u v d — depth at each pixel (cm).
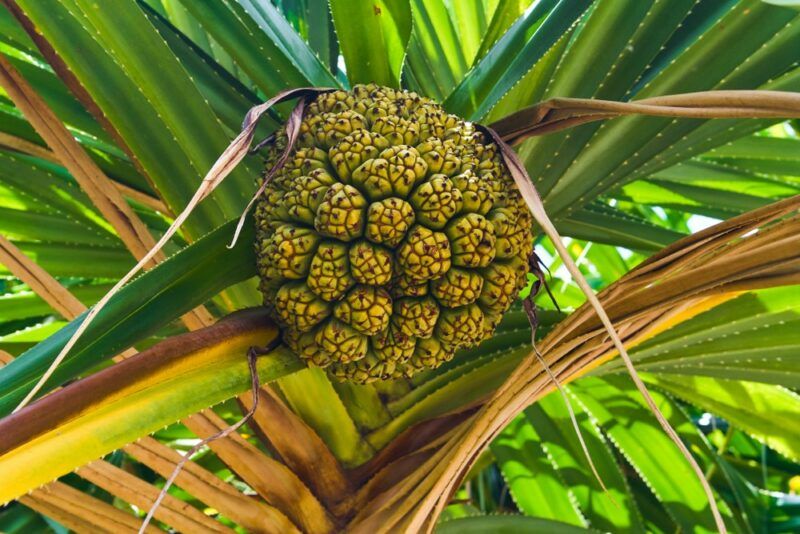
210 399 83
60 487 101
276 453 105
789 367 116
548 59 109
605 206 134
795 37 106
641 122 109
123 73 99
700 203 146
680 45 106
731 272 88
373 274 87
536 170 111
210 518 101
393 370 91
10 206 130
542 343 90
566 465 144
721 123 113
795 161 143
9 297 137
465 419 105
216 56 141
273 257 88
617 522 140
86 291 137
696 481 142
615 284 89
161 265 87
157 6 139
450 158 89
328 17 136
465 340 90
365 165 88
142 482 100
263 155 106
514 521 118
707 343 114
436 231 88
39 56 119
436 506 93
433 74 135
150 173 101
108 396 78
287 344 90
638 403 146
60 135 101
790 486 173
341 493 103
